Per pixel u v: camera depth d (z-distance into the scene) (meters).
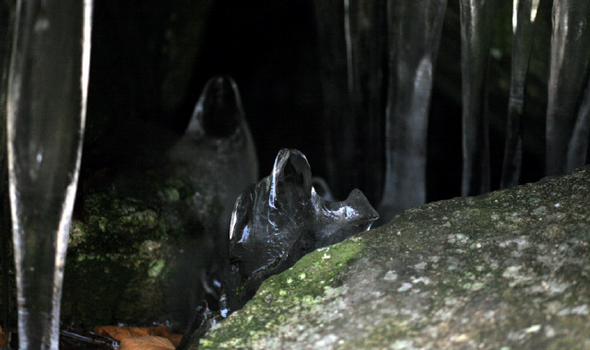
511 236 1.91
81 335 2.70
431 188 4.50
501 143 3.86
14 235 1.78
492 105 3.56
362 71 3.50
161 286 2.93
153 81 3.79
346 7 3.40
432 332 1.62
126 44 3.44
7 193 2.30
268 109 5.17
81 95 1.72
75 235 2.73
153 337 2.58
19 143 1.71
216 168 3.35
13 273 2.54
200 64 4.86
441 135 4.47
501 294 1.68
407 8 2.96
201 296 3.05
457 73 3.77
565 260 1.74
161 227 2.98
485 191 2.96
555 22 2.61
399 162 3.29
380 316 1.73
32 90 1.69
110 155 3.12
